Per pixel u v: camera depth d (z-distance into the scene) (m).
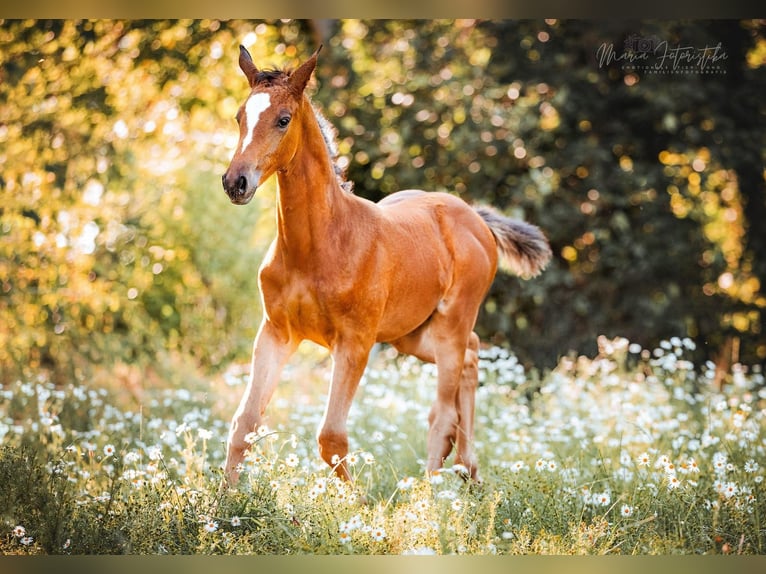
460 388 11.27
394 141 19.45
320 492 8.50
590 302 19.59
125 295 18.72
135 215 19.41
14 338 16.77
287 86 8.81
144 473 9.05
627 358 19.23
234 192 8.32
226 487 8.76
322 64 19.47
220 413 13.73
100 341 17.02
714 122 19.36
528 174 19.42
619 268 19.34
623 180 19.22
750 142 19.48
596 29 19.09
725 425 12.84
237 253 20.36
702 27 19.11
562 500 9.05
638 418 12.38
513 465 9.70
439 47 19.50
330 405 9.30
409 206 10.80
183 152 20.66
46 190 17.67
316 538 8.11
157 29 18.72
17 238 17.30
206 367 18.77
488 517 8.75
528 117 19.05
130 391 15.22
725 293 19.84
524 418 14.33
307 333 9.56
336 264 9.27
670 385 15.16
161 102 19.81
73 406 13.01
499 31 19.34
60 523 8.38
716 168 19.47
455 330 10.91
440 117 19.41
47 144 17.80
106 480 9.86
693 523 8.77
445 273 10.70
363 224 9.62
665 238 19.30
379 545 8.08
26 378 14.91
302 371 16.97
